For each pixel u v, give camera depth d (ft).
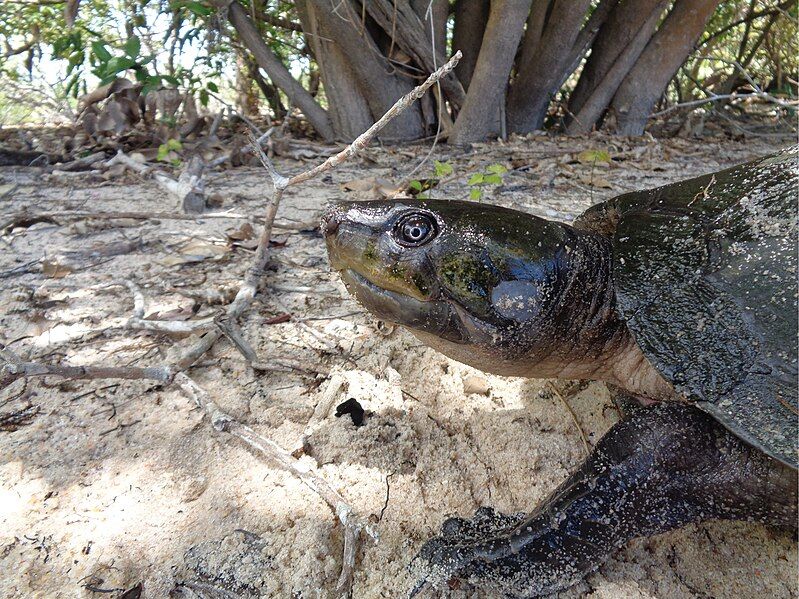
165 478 0.73
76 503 0.70
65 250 1.33
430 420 0.86
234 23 2.60
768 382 0.57
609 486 0.62
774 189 0.68
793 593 0.65
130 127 2.31
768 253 0.63
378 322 1.05
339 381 0.89
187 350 0.94
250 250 1.34
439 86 2.60
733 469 0.60
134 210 1.63
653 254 0.70
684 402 0.65
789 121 3.18
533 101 2.83
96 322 1.04
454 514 0.72
